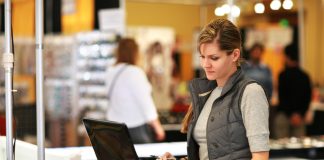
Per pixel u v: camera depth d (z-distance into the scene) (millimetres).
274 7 5293
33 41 7594
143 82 5320
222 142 2654
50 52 7336
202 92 2828
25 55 7617
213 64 2635
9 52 2865
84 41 7012
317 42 8891
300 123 7680
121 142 2600
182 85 8203
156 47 8180
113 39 6648
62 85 7215
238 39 2664
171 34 8320
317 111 7945
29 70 7578
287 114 7656
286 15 8203
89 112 6879
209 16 8172
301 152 5145
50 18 7418
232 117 2623
